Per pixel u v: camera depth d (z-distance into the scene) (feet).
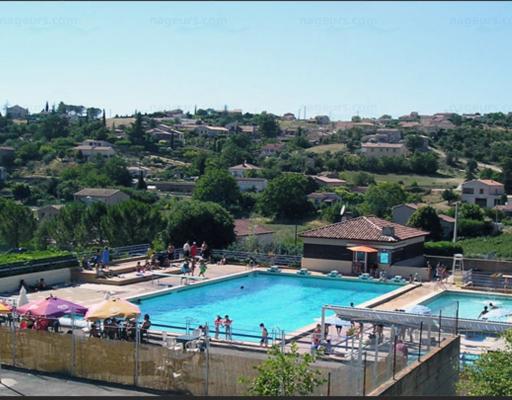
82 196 398.21
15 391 71.10
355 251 153.28
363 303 121.80
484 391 61.16
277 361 56.18
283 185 375.66
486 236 292.61
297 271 153.89
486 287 141.18
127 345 73.67
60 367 76.89
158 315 116.67
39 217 336.49
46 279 131.34
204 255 168.55
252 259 161.48
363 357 70.59
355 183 478.18
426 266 165.48
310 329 100.01
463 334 93.35
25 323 88.02
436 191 440.04
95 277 136.15
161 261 154.61
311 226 351.25
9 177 467.52
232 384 68.74
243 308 124.98
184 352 71.20
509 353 63.57
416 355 70.23
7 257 128.47
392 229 154.30
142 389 72.54
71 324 86.17
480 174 461.37
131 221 202.80
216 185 396.37
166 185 471.62
